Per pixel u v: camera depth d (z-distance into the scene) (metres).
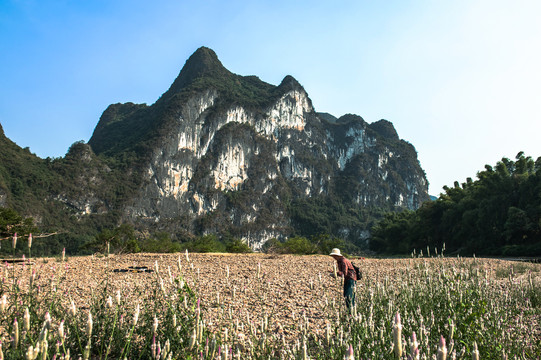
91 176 117.00
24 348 2.74
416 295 5.45
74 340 3.70
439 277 6.17
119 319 3.94
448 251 49.38
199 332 3.04
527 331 4.31
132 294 5.32
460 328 4.04
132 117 183.75
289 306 6.92
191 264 4.68
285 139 183.88
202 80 167.12
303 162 185.88
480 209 41.72
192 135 146.88
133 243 28.47
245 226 146.12
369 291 5.32
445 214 51.25
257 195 158.00
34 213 91.12
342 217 172.25
